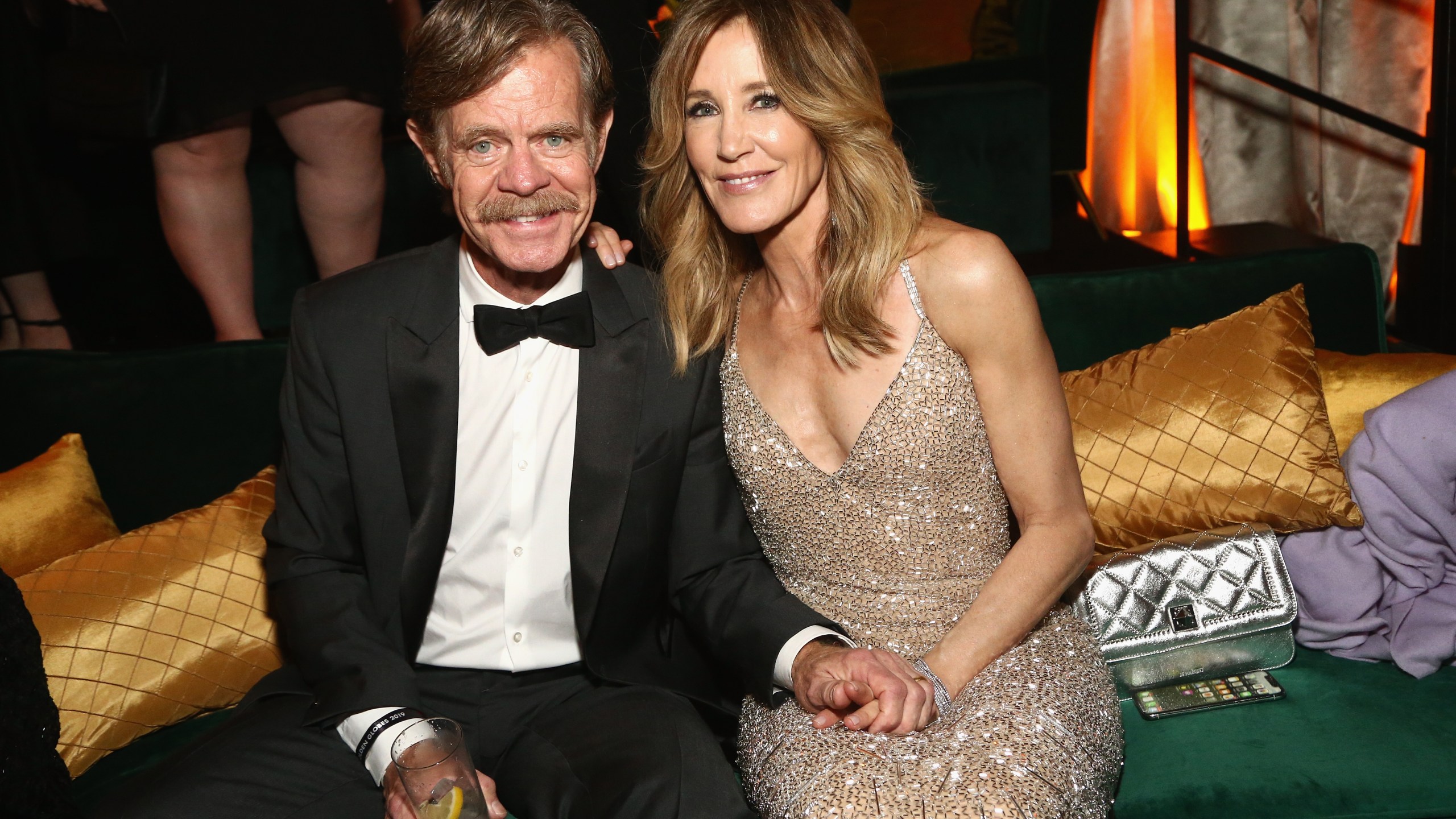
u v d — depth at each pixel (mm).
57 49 3299
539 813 1590
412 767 1312
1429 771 1582
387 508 1688
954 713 1556
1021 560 1651
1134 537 1932
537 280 1717
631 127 2566
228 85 2658
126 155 3557
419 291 1711
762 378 1749
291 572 1704
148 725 1835
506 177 1542
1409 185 3951
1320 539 1904
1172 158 4645
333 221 2953
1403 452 1818
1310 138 4168
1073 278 2227
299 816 1535
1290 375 1943
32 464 1977
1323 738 1674
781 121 1586
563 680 1765
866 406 1681
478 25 1506
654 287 1780
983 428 1687
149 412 2094
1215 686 1816
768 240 1696
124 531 2066
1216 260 2244
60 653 1780
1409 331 3729
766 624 1652
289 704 1679
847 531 1726
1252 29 4258
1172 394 1958
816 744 1525
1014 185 3795
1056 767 1459
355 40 2768
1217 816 1575
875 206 1609
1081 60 4008
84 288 3711
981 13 4062
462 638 1734
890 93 3727
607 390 1699
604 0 2500
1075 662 1680
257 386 2131
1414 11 3848
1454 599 1808
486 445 1713
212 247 2840
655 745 1597
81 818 1335
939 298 1629
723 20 1570
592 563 1676
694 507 1781
